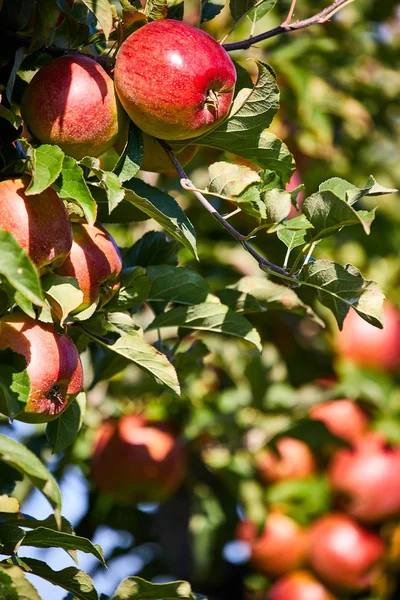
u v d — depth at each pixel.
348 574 6.33
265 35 2.95
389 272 7.00
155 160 2.89
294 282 2.64
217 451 6.16
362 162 7.29
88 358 4.82
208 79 2.58
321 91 6.73
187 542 6.45
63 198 2.38
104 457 5.87
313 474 6.44
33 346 2.45
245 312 3.60
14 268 2.05
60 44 2.87
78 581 2.55
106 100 2.63
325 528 6.42
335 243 6.98
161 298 3.29
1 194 2.38
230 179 2.55
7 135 2.57
